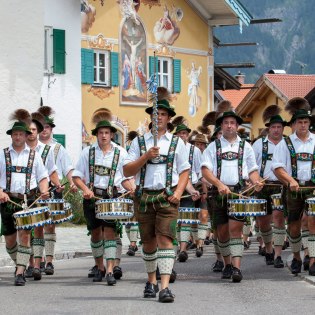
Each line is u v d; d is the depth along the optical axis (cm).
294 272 1695
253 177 1631
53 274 1770
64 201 1756
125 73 4078
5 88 2595
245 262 1950
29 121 1670
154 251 1417
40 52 2670
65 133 3653
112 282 1573
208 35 4516
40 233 1691
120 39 4047
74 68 3684
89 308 1321
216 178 1614
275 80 4956
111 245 1584
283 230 1819
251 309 1300
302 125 1633
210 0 4359
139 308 1314
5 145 2584
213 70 4556
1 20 2595
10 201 1617
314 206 1565
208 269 1828
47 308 1330
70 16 3678
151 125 1461
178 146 1402
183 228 1978
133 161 1391
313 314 1259
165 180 1392
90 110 3912
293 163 1636
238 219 1585
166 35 4288
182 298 1407
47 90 3588
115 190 1612
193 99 4444
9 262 2000
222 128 1642
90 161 1617
